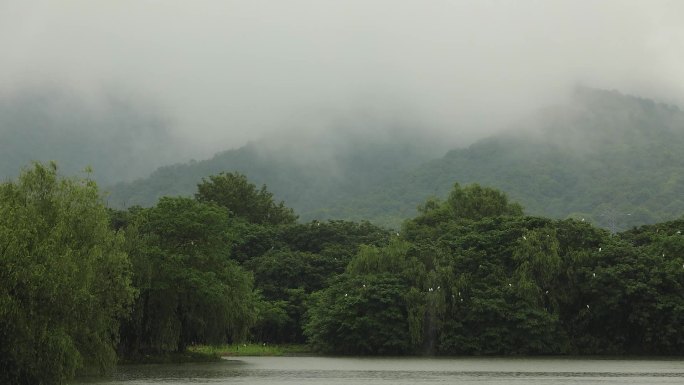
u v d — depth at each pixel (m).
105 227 61.59
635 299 101.00
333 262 134.62
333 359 98.75
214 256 88.81
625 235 121.50
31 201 55.50
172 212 89.00
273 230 151.12
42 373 45.81
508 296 103.75
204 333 86.00
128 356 82.81
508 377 68.44
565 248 109.25
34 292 45.03
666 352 101.69
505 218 119.12
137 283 78.00
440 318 103.56
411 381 64.56
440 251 111.62
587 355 103.00
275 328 125.94
